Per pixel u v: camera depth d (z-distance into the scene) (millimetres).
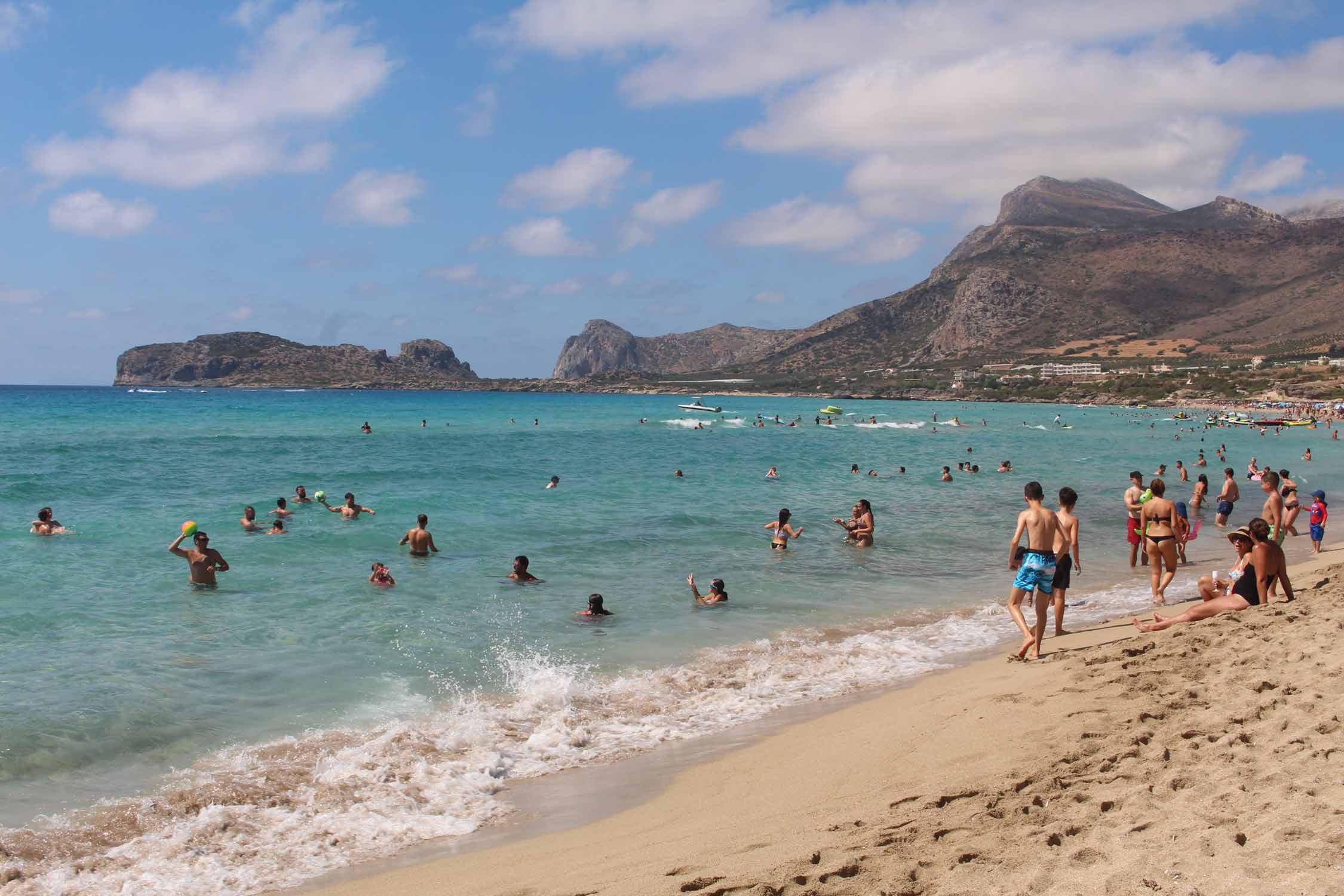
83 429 57219
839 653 11117
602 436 62094
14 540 18000
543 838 5988
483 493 27141
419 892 5156
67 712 8508
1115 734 6324
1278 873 3947
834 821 5410
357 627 11977
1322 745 5387
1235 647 8242
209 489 27062
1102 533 21641
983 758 6305
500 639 11562
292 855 5930
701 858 5047
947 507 25875
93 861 5805
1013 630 12242
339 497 25641
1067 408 152250
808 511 24406
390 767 7344
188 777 7164
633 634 11961
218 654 10609
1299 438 70562
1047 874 4281
